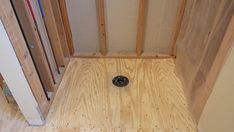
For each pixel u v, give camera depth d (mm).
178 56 1769
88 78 1812
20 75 1137
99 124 1439
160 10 1762
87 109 1545
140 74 1837
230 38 932
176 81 1754
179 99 1598
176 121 1442
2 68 1099
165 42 1978
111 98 1622
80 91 1691
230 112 922
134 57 2014
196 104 1372
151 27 1878
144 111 1515
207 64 1222
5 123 1456
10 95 1521
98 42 2006
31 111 1341
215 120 1084
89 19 1835
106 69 1902
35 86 1282
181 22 1739
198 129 1364
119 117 1479
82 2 1730
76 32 1934
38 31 1361
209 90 1167
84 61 2002
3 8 938
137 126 1418
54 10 1647
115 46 2039
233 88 895
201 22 1321
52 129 1417
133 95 1640
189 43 1528
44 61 1416
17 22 1075
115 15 1806
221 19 1051
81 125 1438
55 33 1636
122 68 1911
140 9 1687
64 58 1915
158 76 1812
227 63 951
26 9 1155
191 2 1508
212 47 1153
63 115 1506
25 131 1405
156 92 1661
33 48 1321
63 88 1723
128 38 1970
